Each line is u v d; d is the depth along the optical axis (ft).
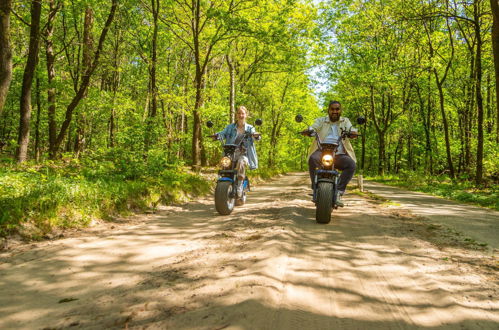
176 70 73.15
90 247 11.84
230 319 6.01
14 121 92.79
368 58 77.97
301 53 65.51
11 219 13.23
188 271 9.00
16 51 56.85
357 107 103.09
